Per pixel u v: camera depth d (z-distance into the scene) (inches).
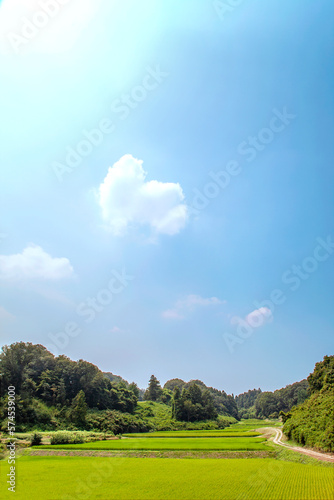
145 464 2145.7
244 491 1369.3
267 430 4916.3
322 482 1467.8
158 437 4023.1
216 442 3169.3
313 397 3531.0
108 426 4448.8
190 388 7106.3
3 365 4564.5
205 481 1590.8
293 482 1480.1
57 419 4195.4
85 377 5334.6
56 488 1489.9
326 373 3641.7
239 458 2384.4
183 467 2006.6
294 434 2903.5
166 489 1450.5
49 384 4810.5
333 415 2439.7
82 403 4379.9
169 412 6835.6
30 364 4904.0
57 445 2913.4
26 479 1678.2
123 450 2667.3
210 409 6520.7
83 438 3262.8
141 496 1346.0
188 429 5551.2
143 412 6230.3
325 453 2226.9
